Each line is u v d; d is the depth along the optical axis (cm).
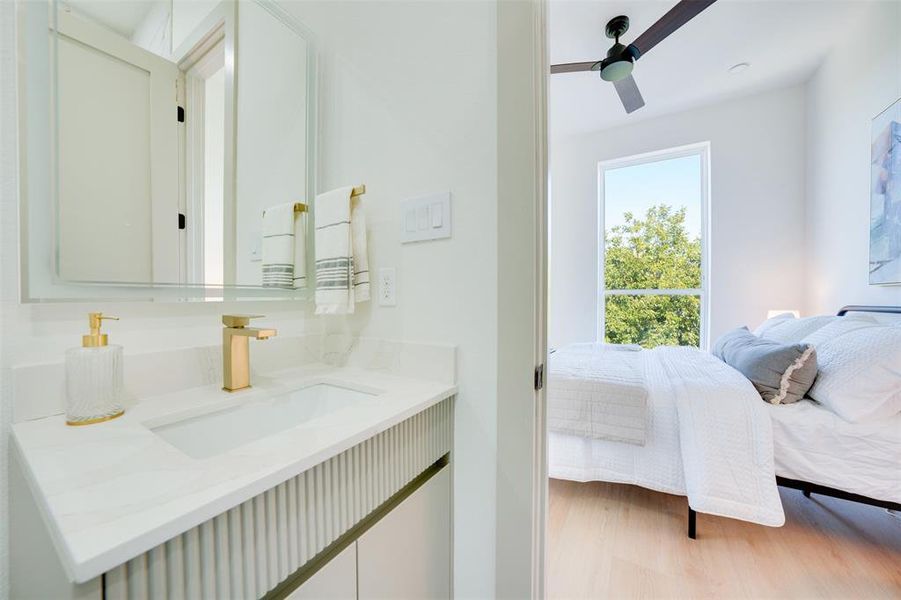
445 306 91
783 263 295
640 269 362
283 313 110
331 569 60
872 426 127
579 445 166
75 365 61
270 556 49
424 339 94
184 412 70
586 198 374
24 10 66
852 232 223
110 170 78
